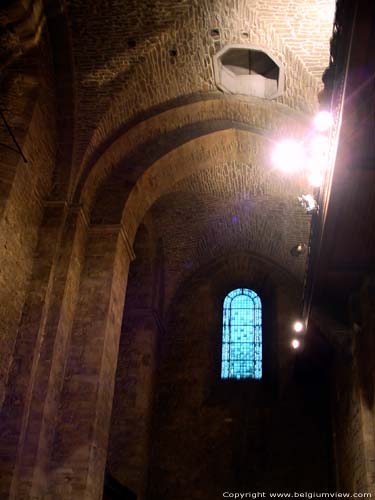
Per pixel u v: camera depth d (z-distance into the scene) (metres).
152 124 14.23
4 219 10.69
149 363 17.22
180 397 17.88
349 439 13.62
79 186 13.02
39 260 11.93
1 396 10.43
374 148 7.72
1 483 9.73
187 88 13.66
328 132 9.45
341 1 6.49
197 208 18.06
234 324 19.45
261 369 18.53
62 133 13.21
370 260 10.42
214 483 16.55
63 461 10.93
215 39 12.37
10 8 11.25
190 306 19.33
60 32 12.45
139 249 18.19
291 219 17.62
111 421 16.39
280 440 16.95
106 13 12.23
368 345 11.25
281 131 13.79
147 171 14.31
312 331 14.61
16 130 11.62
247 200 17.61
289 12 11.46
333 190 8.43
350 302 12.02
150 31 12.41
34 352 10.95
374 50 6.29
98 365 11.87
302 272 18.69
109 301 12.57
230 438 17.14
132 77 13.03
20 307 11.32
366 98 6.93
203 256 19.55
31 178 11.91
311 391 17.61
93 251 13.19
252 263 19.62
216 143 15.07
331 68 8.24
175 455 17.02
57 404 11.41
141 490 15.87
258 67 13.14
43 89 12.38
